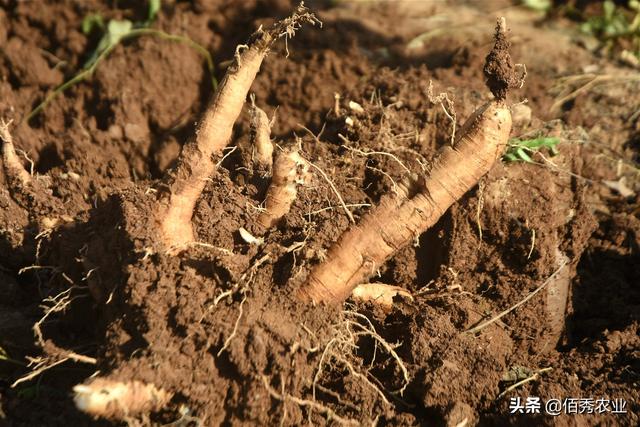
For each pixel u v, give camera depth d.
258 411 0.84
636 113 1.20
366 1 1.47
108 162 1.10
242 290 0.86
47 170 1.12
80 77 1.20
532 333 0.94
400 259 0.97
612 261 1.04
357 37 1.32
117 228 0.88
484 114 0.82
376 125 1.05
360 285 0.92
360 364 0.89
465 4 1.52
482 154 0.83
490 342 0.92
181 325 0.85
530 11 1.49
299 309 0.86
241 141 1.09
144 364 0.83
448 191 0.84
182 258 0.88
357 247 0.85
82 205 1.04
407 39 1.35
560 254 0.98
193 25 1.27
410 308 0.93
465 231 0.97
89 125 1.16
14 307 0.97
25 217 1.00
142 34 1.24
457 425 0.86
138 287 0.86
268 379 0.84
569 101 1.22
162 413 0.85
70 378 0.90
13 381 0.90
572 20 1.46
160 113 1.18
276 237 0.91
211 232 0.91
